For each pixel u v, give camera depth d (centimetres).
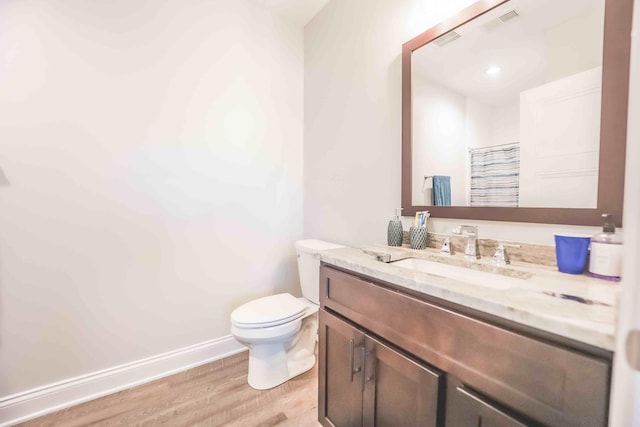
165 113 164
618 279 76
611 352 46
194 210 176
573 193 90
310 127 215
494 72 108
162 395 150
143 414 136
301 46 220
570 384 50
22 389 132
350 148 179
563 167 92
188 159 173
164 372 168
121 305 155
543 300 61
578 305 58
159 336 167
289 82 214
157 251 165
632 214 34
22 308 132
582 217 88
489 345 62
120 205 153
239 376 167
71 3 138
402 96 144
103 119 147
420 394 77
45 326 137
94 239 147
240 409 139
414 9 138
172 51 165
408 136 141
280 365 160
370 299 95
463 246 118
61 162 138
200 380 163
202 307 181
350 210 181
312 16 208
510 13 104
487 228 113
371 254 119
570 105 90
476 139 115
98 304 149
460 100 119
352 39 174
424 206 136
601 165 83
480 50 112
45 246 136
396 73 148
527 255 100
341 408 111
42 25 132
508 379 58
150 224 162
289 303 167
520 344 56
